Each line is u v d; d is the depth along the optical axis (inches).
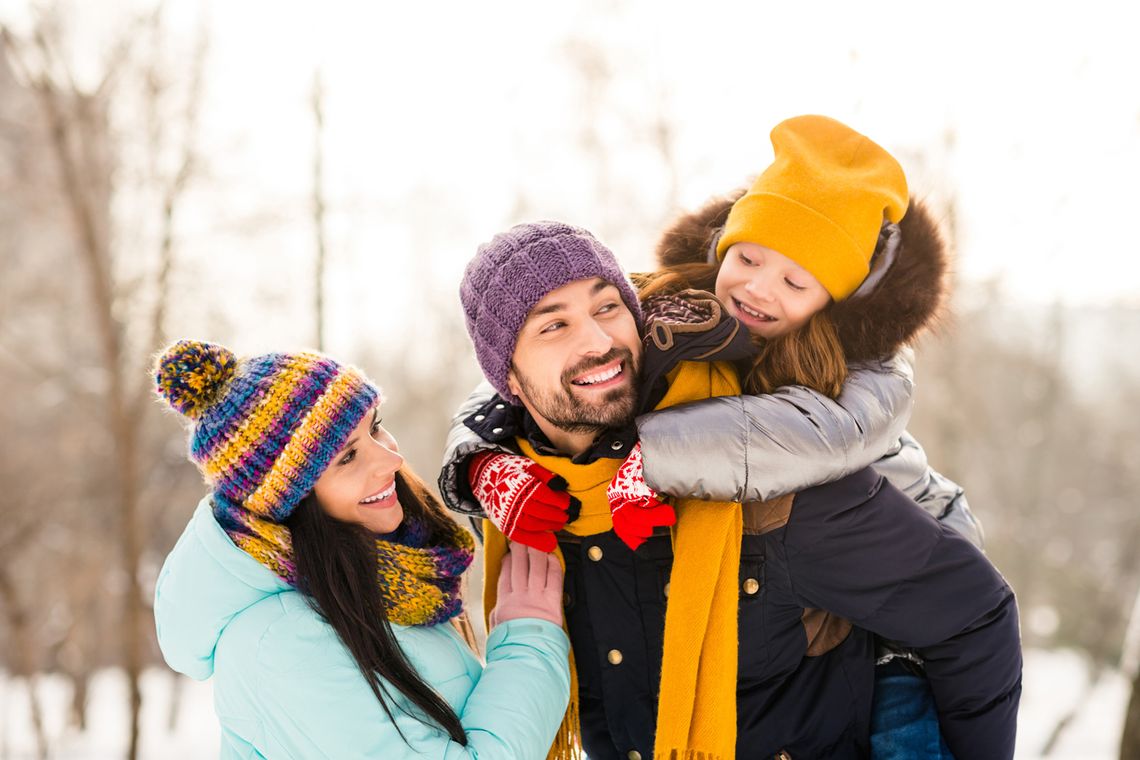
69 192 419.5
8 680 536.1
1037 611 794.8
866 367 76.6
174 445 564.1
